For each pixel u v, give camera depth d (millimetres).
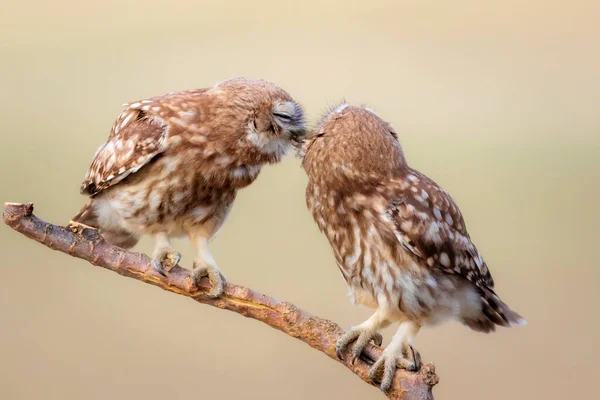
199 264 7398
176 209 7684
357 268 6863
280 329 6574
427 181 6973
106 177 7672
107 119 18547
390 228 6664
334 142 6691
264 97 7531
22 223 6500
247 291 6629
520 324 7121
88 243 6637
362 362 6566
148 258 6777
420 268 6711
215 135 7531
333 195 6777
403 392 6395
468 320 7184
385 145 6762
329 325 6547
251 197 15500
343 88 21656
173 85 21016
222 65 21531
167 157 7543
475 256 6992
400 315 6789
